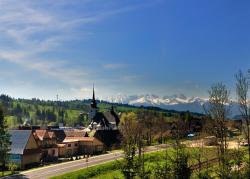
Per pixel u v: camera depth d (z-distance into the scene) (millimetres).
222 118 64188
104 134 167000
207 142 102375
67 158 129000
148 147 136125
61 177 89625
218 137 64875
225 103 65000
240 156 57281
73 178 91750
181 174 55844
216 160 78688
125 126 136000
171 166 60406
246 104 56688
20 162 108562
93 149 148125
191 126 151500
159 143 154375
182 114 171625
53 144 134125
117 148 156000
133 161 62906
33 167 108375
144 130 142000
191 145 108688
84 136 156375
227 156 57469
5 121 96688
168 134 158375
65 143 140875
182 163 56344
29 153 113000
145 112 166375
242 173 54438
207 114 69688
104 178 94562
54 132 147000
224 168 55344
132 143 81562
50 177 88562
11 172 96312
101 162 111438
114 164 107188
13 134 115500
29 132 115250
